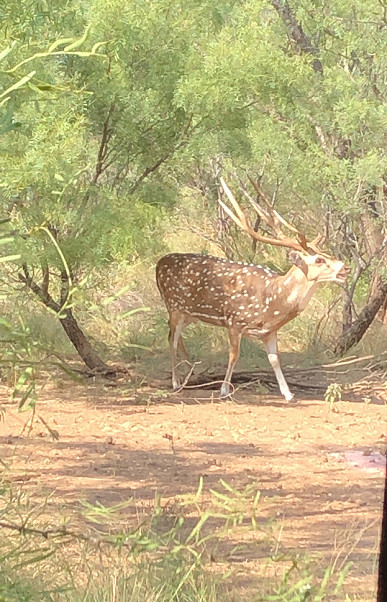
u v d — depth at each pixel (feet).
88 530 20.10
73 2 38.47
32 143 34.06
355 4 44.01
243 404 37.73
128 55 39.37
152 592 16.53
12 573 15.52
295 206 52.42
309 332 48.49
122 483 25.72
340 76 44.04
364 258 50.44
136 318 48.39
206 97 40.06
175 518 21.88
